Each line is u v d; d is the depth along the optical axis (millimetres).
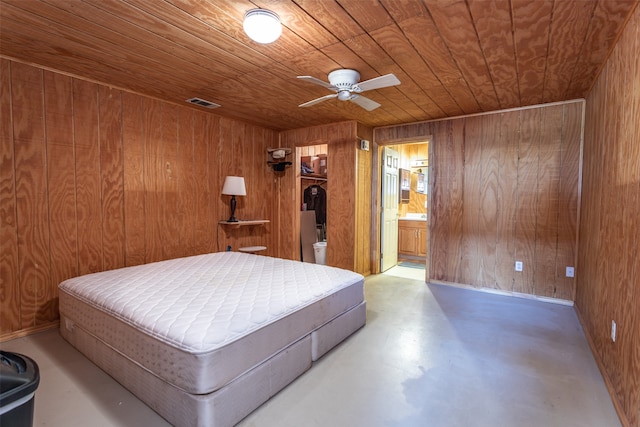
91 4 1750
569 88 3002
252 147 4621
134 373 1818
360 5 1722
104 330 2033
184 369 1516
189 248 3846
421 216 6512
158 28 2004
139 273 2721
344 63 2482
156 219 3502
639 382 1431
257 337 1729
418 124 4367
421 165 6527
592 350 2377
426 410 1742
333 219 4523
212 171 4078
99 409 1731
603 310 2158
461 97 3291
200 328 1629
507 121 3736
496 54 2301
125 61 2508
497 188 3836
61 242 2811
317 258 5172
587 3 1684
